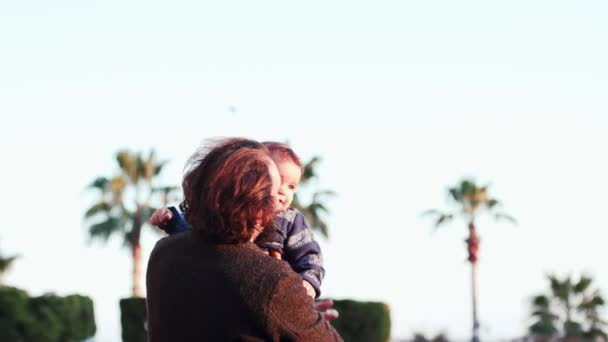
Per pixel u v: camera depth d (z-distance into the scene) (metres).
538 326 53.00
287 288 3.18
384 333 26.27
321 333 3.20
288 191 4.38
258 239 3.41
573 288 53.84
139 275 51.72
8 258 50.53
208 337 3.19
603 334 53.25
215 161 3.32
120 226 51.09
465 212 51.34
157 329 3.37
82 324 29.16
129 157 52.12
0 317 27.45
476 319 44.22
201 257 3.29
